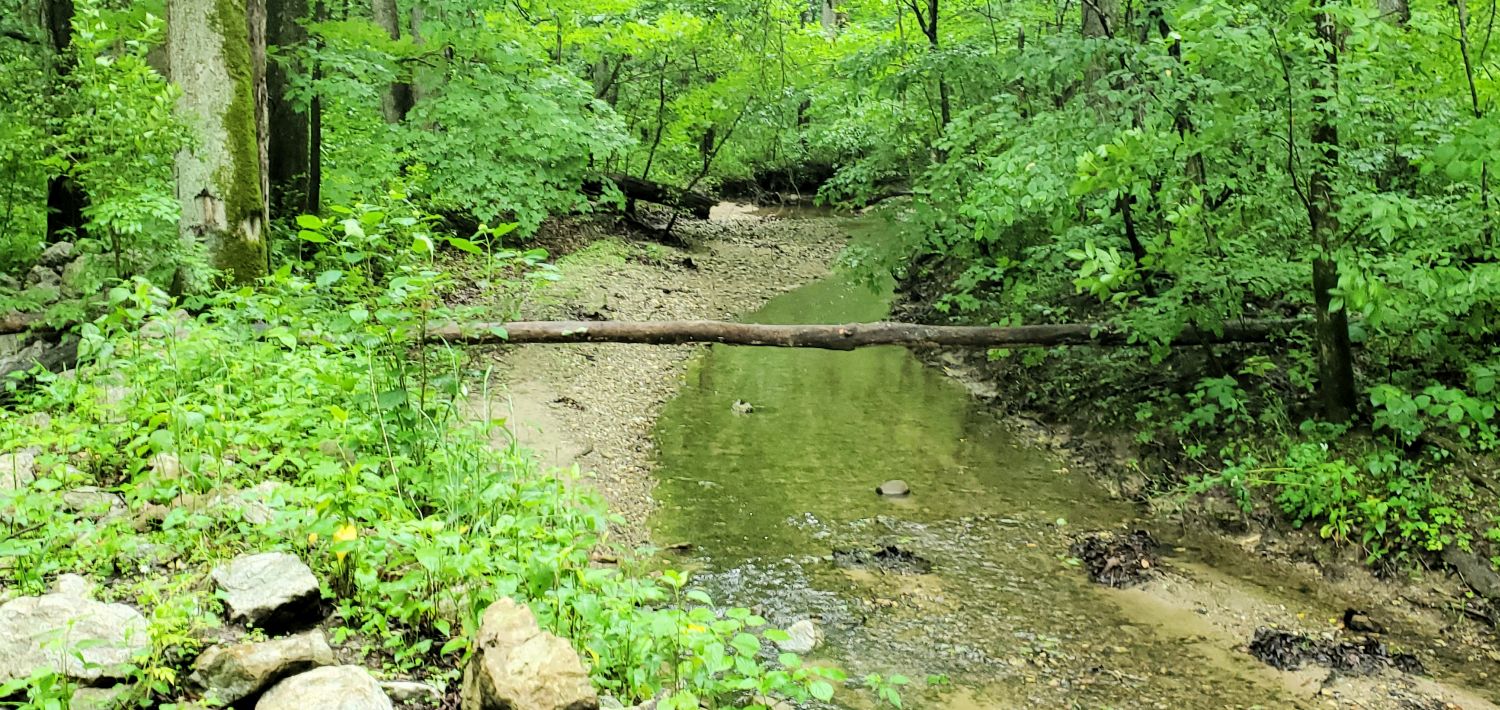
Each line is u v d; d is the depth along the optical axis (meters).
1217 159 7.11
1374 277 5.74
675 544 6.28
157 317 5.27
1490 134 5.47
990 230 8.45
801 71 18.83
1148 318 7.45
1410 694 4.70
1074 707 4.55
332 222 5.03
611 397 9.48
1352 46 6.61
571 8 16.06
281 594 3.33
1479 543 5.64
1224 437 7.27
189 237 7.29
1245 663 4.99
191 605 3.23
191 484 4.12
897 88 11.14
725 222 22.75
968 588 5.79
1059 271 9.67
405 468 4.48
